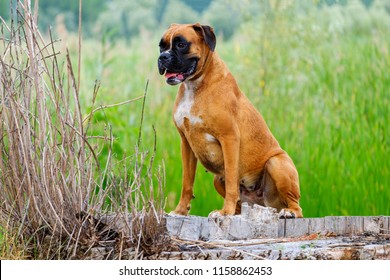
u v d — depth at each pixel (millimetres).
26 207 8812
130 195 8664
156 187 13844
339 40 18906
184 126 9969
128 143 13930
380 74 16719
